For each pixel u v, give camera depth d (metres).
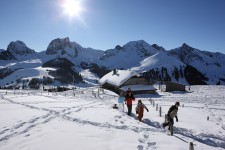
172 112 16.86
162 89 81.19
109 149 12.78
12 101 40.59
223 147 16.38
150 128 18.41
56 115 23.80
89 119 21.48
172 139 15.22
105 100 50.03
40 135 15.45
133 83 71.81
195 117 25.72
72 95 63.03
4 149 12.79
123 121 20.92
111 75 86.19
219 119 25.03
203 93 67.06
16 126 18.09
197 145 14.47
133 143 13.89
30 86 196.00
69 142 13.93
